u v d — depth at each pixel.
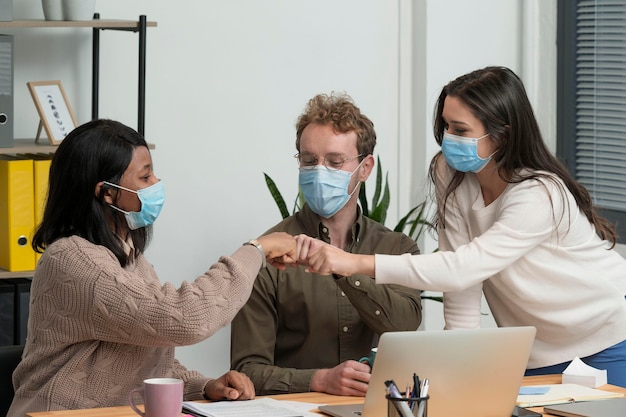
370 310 2.83
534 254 2.74
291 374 2.71
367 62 4.95
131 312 2.29
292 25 4.75
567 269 2.75
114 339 2.35
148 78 4.46
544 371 2.86
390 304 2.84
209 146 4.62
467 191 2.87
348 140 2.90
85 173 2.40
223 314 2.37
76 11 3.86
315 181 2.88
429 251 5.05
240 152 4.68
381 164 5.05
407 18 5.01
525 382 2.67
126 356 2.43
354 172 2.93
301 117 3.00
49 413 2.24
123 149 2.43
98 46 4.25
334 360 2.94
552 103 5.32
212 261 4.66
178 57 4.52
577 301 2.76
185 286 2.34
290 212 4.81
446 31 5.01
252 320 2.88
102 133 2.42
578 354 2.82
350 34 4.89
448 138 2.72
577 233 2.75
